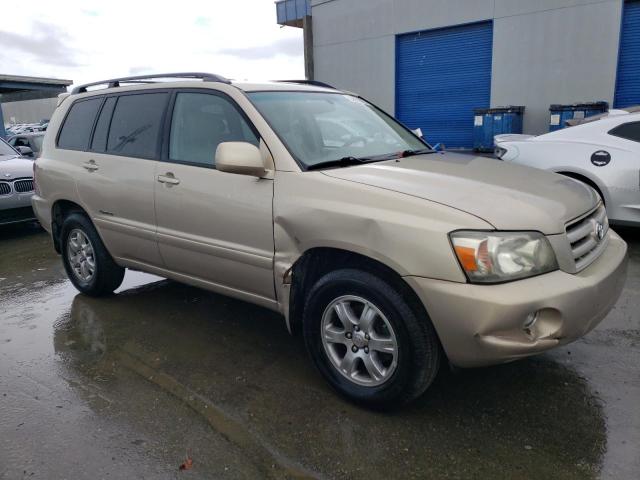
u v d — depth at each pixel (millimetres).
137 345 3754
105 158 4203
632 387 3012
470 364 2523
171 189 3617
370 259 2699
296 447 2566
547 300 2387
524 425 2693
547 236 2527
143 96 4086
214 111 3545
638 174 5441
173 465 2457
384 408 2797
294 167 3041
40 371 3400
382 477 2350
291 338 3805
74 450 2578
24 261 6359
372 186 2758
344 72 15461
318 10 15586
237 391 3090
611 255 2924
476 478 2328
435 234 2451
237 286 3439
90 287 4664
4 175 7383
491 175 3062
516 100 12430
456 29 13227
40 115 37812
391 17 14156
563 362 3312
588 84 11445
